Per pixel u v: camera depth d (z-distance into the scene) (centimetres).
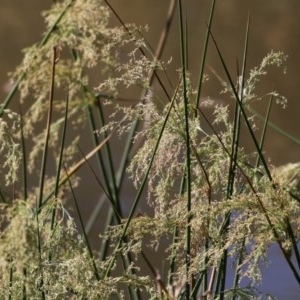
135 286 388
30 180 644
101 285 377
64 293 370
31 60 463
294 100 1220
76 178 468
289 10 1479
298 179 425
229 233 383
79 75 466
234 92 392
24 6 1384
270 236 384
